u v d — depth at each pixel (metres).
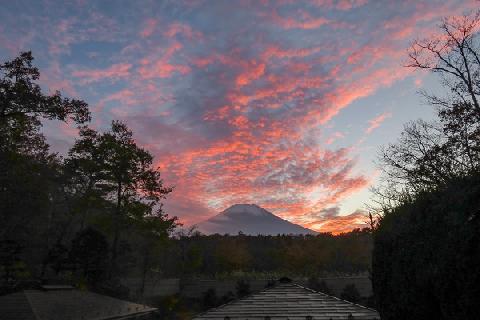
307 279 56.56
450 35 17.38
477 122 14.12
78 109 28.97
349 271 71.94
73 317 24.22
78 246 39.84
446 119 14.98
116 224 43.59
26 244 40.53
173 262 62.56
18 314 22.05
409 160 18.19
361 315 17.33
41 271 40.09
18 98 27.09
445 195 10.84
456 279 9.66
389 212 15.70
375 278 15.46
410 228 12.32
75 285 34.72
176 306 51.34
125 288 41.56
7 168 32.75
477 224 9.15
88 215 48.25
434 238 10.82
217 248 76.56
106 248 41.09
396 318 13.28
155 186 46.03
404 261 12.57
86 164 43.78
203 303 53.31
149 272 53.75
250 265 78.62
